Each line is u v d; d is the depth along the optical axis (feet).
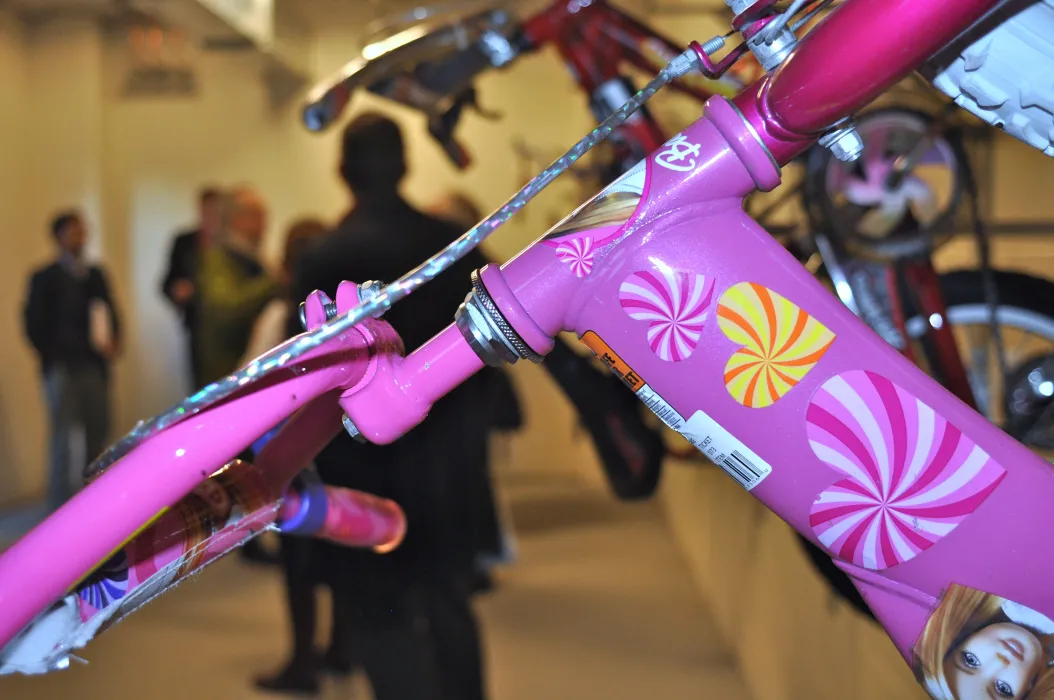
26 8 21.85
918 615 2.35
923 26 2.07
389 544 3.02
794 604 7.26
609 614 11.45
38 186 22.39
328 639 10.27
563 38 5.70
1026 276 5.18
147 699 8.86
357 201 6.48
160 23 22.95
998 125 2.68
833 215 4.59
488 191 22.00
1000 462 2.26
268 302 13.74
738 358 2.28
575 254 2.28
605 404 6.32
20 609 1.96
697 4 8.66
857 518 2.31
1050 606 2.27
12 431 19.75
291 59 22.44
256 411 2.05
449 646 6.65
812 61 2.16
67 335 16.83
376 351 2.24
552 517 17.33
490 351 2.27
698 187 2.28
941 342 4.71
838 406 2.28
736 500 9.77
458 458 6.60
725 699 8.74
